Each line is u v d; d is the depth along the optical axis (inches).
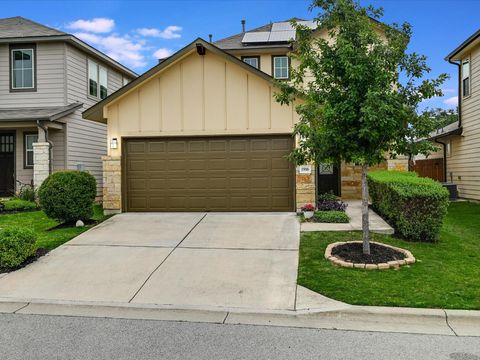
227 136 415.8
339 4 239.3
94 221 384.2
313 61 248.5
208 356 145.3
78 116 606.9
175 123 418.9
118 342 158.4
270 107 408.2
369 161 240.2
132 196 427.5
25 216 438.9
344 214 368.8
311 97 248.8
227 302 197.9
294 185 408.8
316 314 181.3
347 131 240.5
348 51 225.1
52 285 226.2
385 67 237.5
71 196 358.3
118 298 206.5
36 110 565.6
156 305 196.4
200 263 258.4
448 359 141.3
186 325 175.6
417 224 299.6
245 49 631.2
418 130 239.6
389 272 229.3
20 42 580.1
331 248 271.9
